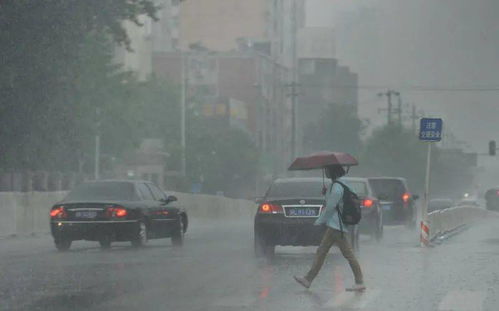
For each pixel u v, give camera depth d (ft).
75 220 148.56
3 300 83.10
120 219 148.46
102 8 276.82
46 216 212.02
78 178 344.28
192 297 85.71
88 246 166.91
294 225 132.67
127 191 153.79
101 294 87.86
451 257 133.28
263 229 134.10
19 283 97.45
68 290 91.09
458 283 97.86
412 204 248.11
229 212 361.30
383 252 145.07
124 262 125.39
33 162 308.19
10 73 256.32
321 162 92.43
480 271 111.24
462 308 78.69
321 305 80.23
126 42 296.92
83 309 77.30
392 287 94.12
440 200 467.93
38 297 85.35
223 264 122.52
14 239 187.52
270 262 126.11
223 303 81.41
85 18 272.31
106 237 149.07
